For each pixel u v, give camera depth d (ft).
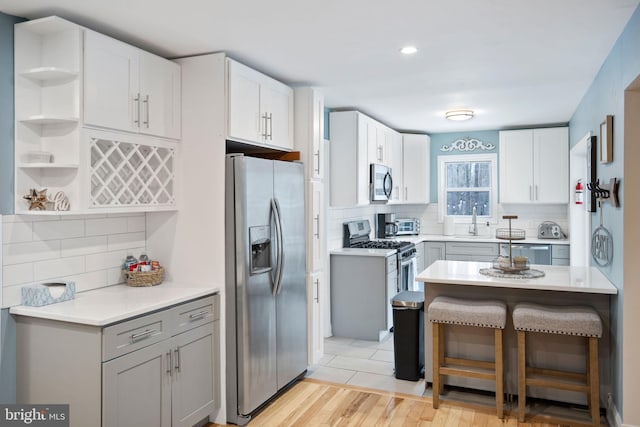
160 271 10.28
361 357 14.39
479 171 22.62
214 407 10.07
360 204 16.34
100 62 8.42
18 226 8.20
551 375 10.38
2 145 7.91
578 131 16.34
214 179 10.07
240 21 8.46
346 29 8.89
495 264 11.86
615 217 9.90
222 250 10.03
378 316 15.98
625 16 8.29
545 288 9.98
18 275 8.23
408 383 12.30
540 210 21.42
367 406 10.91
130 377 7.98
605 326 10.42
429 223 23.25
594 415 9.60
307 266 12.78
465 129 21.70
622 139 9.14
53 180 8.36
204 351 9.77
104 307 8.16
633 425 9.08
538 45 9.84
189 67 10.30
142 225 10.76
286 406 10.94
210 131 10.09
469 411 10.61
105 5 7.76
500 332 10.19
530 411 10.59
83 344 7.62
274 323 10.99
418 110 16.92
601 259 11.50
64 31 8.13
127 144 9.18
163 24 8.60
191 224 10.34
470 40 9.53
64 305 8.30
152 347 8.43
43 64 8.36
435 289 11.83
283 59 10.71
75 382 7.70
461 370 10.70
